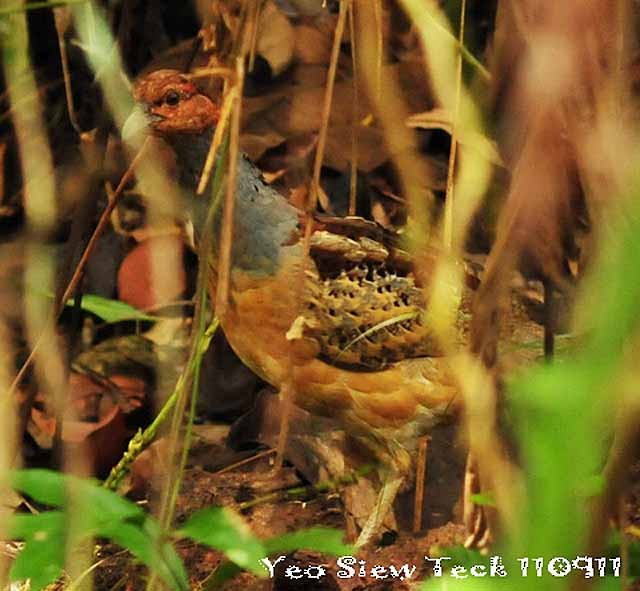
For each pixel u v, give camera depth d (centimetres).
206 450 794
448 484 716
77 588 481
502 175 439
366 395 646
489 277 314
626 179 245
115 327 876
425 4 396
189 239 728
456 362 344
